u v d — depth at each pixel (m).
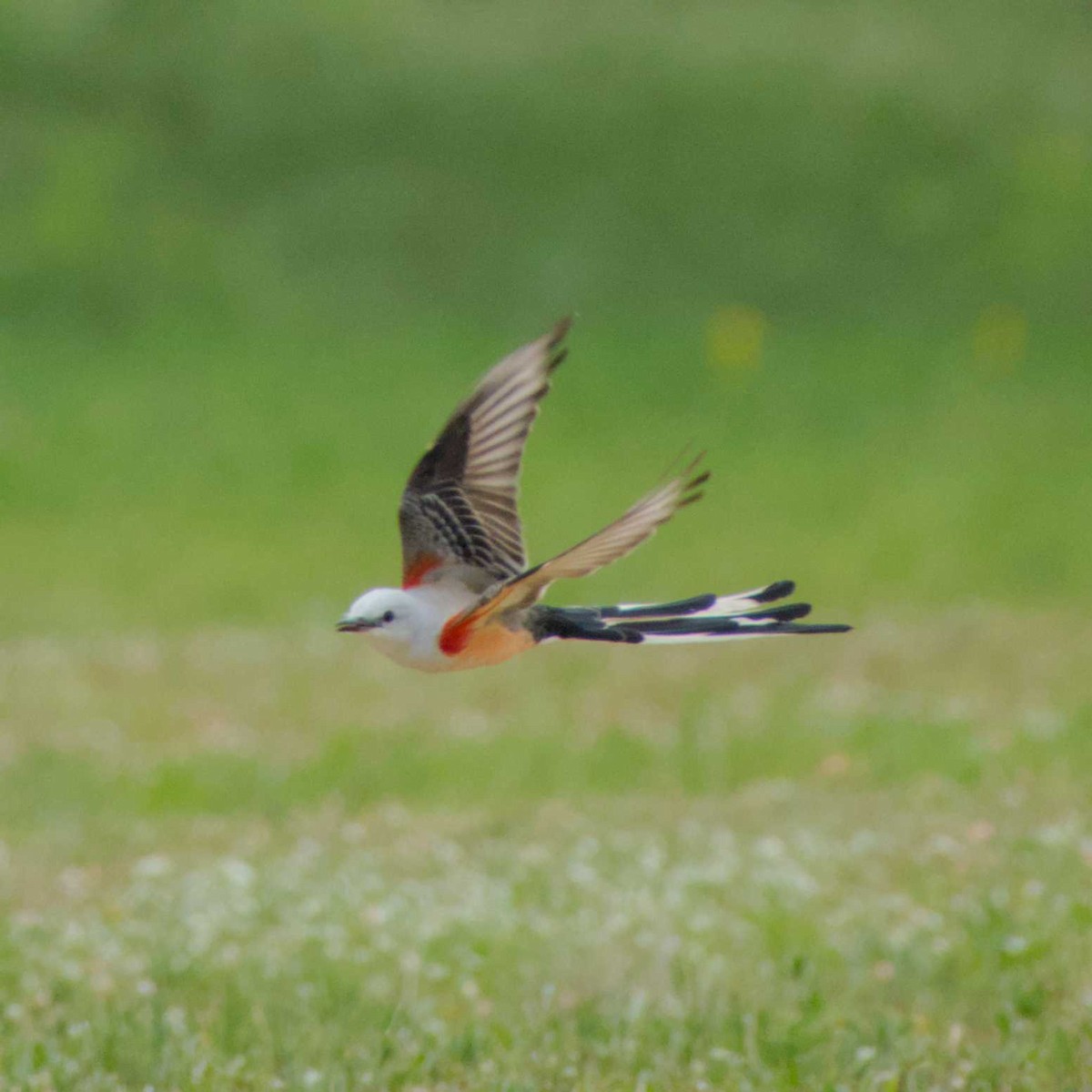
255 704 13.69
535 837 9.83
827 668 14.34
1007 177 32.22
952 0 37.44
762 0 36.62
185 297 29.48
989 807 9.73
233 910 8.35
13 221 30.69
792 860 8.83
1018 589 19.00
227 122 32.56
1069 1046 6.51
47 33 34.03
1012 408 26.56
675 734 12.26
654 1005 7.09
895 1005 7.19
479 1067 6.57
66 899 8.91
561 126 32.59
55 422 25.28
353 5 35.06
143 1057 6.64
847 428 25.83
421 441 25.03
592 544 4.39
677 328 29.17
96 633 17.06
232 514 22.17
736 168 32.09
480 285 30.17
